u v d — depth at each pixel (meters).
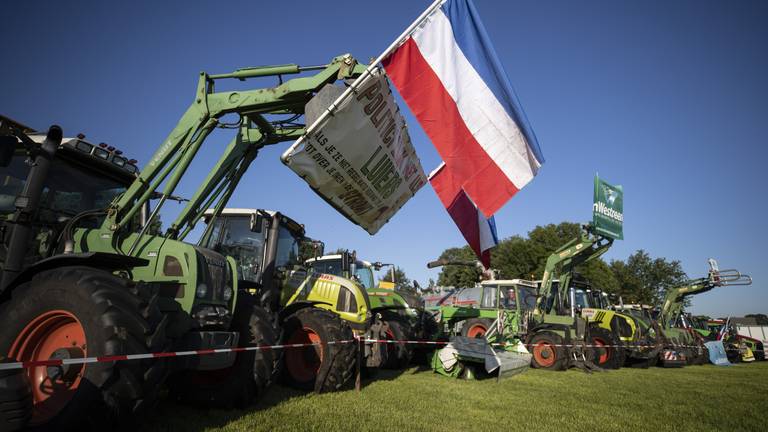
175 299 3.61
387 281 9.41
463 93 4.32
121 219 3.88
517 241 36.34
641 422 4.47
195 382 4.14
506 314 9.66
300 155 3.69
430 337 9.18
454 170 4.21
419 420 3.98
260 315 4.40
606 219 11.84
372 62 3.96
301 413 3.93
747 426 4.53
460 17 4.42
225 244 5.65
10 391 2.56
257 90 4.09
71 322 2.81
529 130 4.51
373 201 4.59
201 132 4.11
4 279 3.10
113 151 4.37
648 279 49.44
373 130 4.03
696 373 10.35
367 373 6.44
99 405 2.48
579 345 9.53
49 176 3.92
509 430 3.86
